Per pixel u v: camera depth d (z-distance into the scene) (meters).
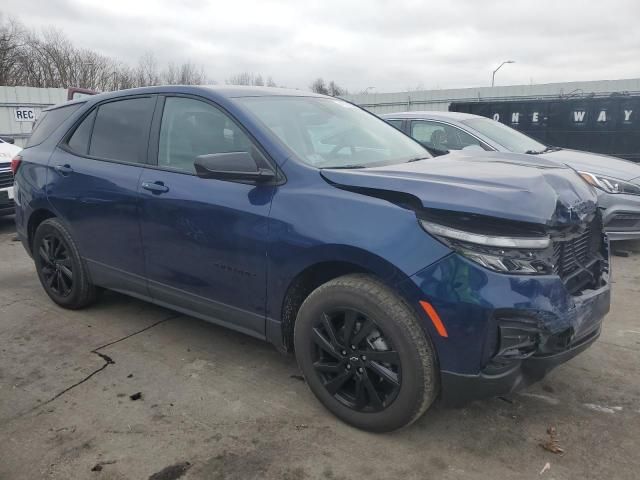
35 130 4.71
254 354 3.64
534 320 2.33
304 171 2.83
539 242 2.35
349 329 2.66
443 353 2.41
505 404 3.00
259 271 2.94
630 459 2.53
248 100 3.33
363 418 2.71
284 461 2.54
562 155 6.44
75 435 2.74
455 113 7.22
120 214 3.64
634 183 5.75
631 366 3.42
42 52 46.53
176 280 3.42
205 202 3.12
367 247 2.49
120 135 3.82
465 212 2.34
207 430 2.78
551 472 2.45
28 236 4.58
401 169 2.86
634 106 9.92
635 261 5.83
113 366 3.48
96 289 4.34
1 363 3.54
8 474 2.46
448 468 2.49
